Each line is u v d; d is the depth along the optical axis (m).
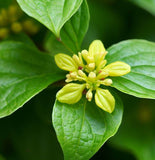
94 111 0.18
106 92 0.18
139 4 0.21
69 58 0.19
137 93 0.18
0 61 0.20
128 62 0.19
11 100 0.19
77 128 0.18
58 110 0.18
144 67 0.19
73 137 0.18
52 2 0.18
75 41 0.19
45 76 0.19
